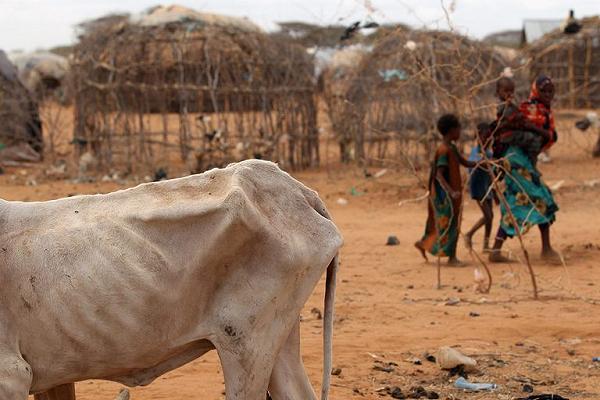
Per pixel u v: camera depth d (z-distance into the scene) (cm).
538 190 1059
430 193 1080
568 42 2498
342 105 2153
